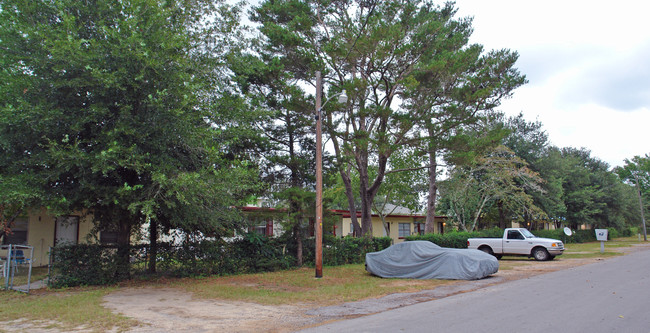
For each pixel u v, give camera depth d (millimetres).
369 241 20562
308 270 16859
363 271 16578
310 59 17047
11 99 9984
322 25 18969
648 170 59062
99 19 10984
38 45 10156
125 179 11594
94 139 10602
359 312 8727
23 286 11922
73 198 10984
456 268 13836
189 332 7078
